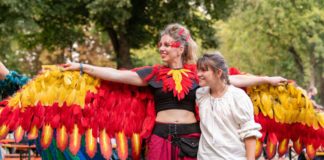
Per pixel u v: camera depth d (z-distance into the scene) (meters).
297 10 33.50
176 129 5.70
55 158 5.89
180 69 5.91
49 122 5.73
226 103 5.39
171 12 26.27
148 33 29.19
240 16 35.41
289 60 37.12
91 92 5.88
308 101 6.30
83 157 5.96
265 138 6.34
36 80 5.81
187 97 5.78
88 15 27.56
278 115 6.27
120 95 6.04
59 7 26.12
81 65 5.87
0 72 6.21
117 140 5.98
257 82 6.11
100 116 5.92
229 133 5.37
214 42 28.22
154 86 5.84
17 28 23.14
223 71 5.43
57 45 30.66
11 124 5.66
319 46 33.41
